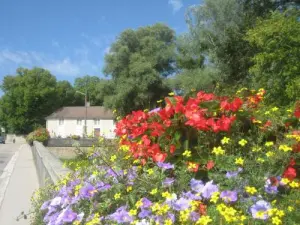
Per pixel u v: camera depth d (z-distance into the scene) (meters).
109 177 3.42
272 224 2.39
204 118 3.36
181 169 3.23
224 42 20.77
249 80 18.67
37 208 4.35
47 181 6.39
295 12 14.38
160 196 3.01
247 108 3.80
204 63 28.61
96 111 79.31
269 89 11.76
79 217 3.09
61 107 85.56
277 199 2.83
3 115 83.12
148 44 45.62
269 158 3.05
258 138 3.28
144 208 2.84
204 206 2.66
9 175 13.51
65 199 3.49
